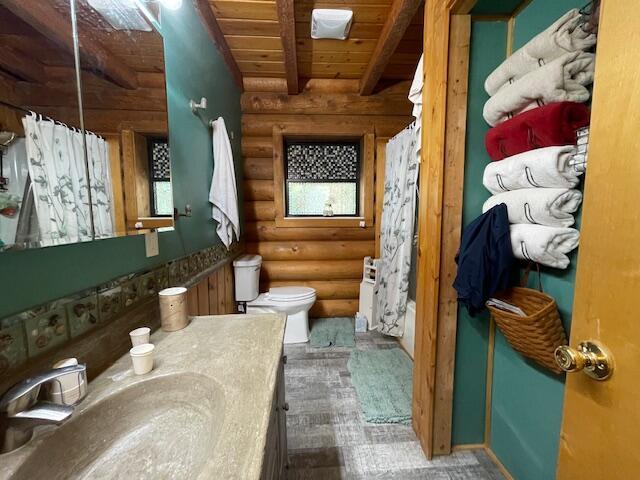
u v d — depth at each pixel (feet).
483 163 4.10
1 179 1.79
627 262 1.61
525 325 3.14
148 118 3.60
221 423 1.86
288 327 8.27
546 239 3.01
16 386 1.66
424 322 4.56
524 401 3.86
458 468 4.31
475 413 4.59
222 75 6.90
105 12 2.83
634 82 1.54
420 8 6.03
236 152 8.38
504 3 3.66
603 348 1.73
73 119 2.42
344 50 7.38
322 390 6.14
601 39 1.72
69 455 1.84
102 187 2.76
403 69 8.44
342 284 9.86
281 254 9.56
